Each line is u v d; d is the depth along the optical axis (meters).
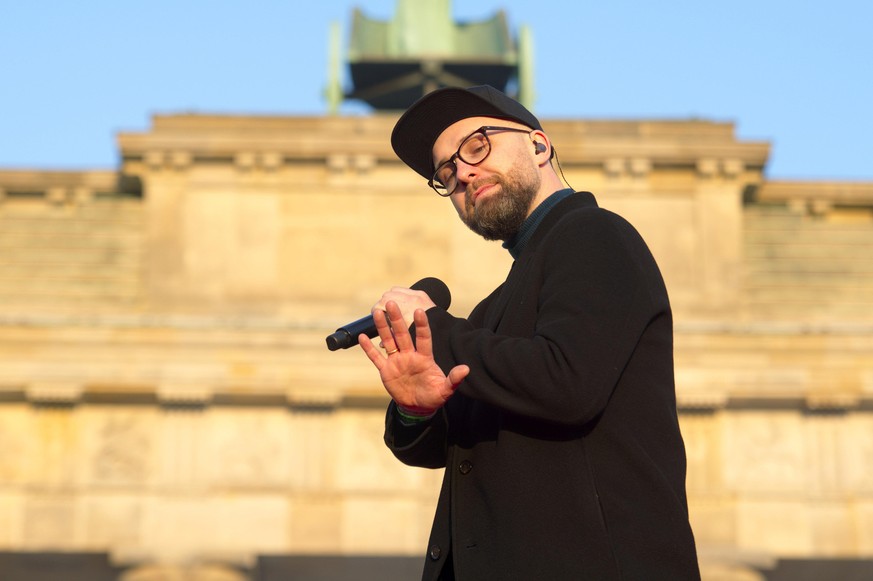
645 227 44.69
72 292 43.91
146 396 42.62
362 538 42.16
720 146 44.50
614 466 3.89
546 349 3.85
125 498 42.03
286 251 44.22
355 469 42.78
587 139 44.50
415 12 55.50
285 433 42.94
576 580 3.77
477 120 4.58
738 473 42.88
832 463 43.03
